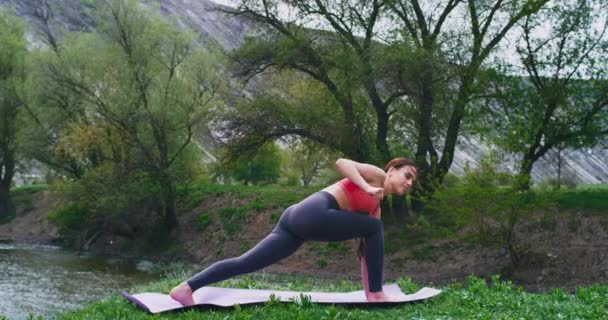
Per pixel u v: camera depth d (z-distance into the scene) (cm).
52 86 4019
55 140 4253
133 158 3825
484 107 2923
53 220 4147
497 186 2477
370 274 802
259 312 745
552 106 2898
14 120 4856
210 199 4097
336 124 3266
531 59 2928
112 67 3875
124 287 2450
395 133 3244
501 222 2489
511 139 2441
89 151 3969
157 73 3888
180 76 3931
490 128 2619
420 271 2784
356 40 3209
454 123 3098
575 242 2578
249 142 3550
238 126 3425
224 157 3656
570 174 4306
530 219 2792
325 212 754
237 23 3544
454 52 2941
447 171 3088
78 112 4194
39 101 4184
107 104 3797
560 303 834
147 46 3859
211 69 3838
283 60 3222
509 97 2881
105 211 3800
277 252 766
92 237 4016
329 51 3241
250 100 3509
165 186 3819
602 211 2728
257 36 3341
